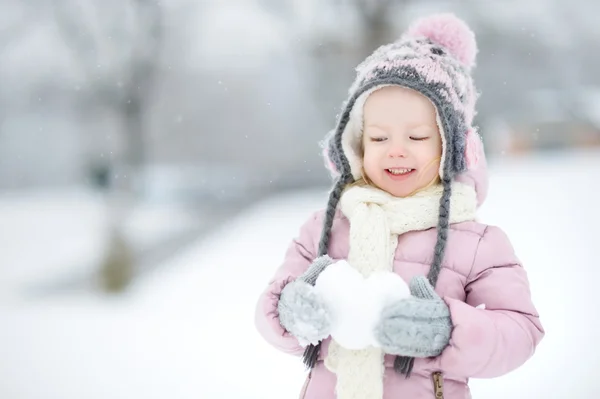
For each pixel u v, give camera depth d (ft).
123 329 20.40
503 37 44.47
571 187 41.22
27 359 17.26
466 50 7.17
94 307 24.77
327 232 6.67
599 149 72.84
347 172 6.89
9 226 57.31
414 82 6.32
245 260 30.96
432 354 5.47
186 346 17.76
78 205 71.10
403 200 6.34
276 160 75.25
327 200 7.07
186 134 74.69
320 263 6.02
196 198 70.69
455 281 6.14
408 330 5.21
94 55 33.91
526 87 58.75
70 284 31.40
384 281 5.46
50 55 40.40
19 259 41.19
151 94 35.14
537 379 12.96
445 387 5.93
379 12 30.63
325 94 38.22
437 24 7.18
